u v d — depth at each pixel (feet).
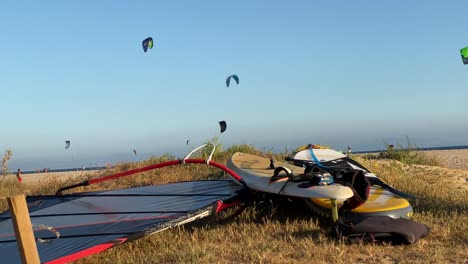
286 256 18.31
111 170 43.62
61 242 18.70
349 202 21.74
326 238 20.07
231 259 18.40
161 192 26.37
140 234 18.93
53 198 26.55
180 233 22.13
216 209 21.99
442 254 17.70
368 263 17.19
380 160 47.09
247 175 26.21
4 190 45.60
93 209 23.71
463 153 91.66
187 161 25.03
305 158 31.35
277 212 25.29
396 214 21.54
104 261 19.38
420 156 52.08
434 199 27.78
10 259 17.49
